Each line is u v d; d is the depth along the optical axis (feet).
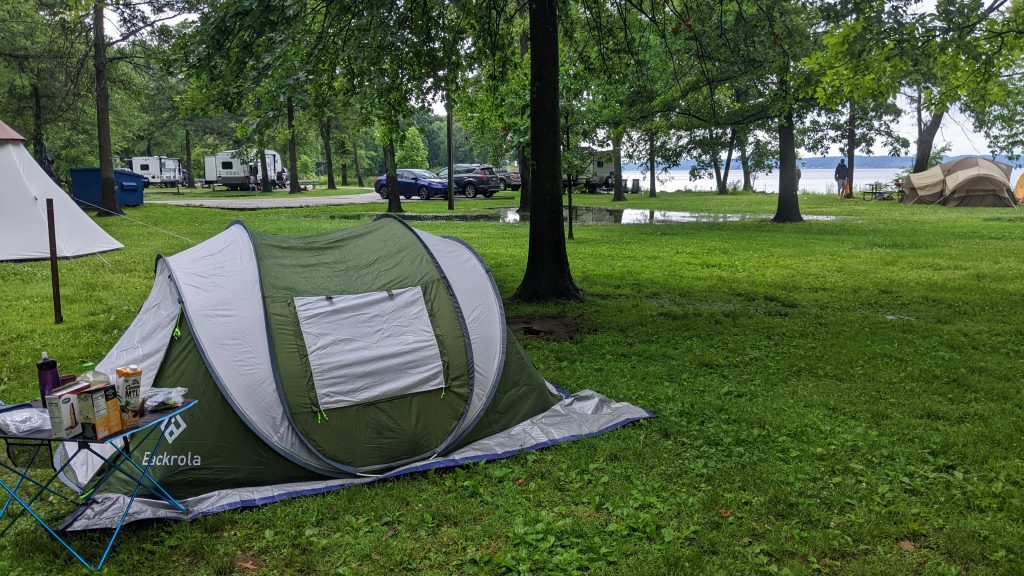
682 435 19.95
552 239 38.81
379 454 18.04
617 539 14.33
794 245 60.95
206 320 17.80
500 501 16.02
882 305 37.91
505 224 76.95
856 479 16.98
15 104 93.97
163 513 15.11
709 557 13.71
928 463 17.92
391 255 21.47
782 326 33.04
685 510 15.51
